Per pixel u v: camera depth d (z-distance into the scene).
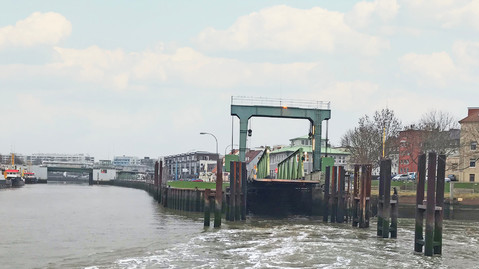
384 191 47.81
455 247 43.88
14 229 54.31
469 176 117.50
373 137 117.38
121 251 39.75
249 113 72.75
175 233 51.44
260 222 63.75
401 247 42.41
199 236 48.78
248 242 44.69
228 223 61.91
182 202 82.75
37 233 51.06
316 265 34.59
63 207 91.56
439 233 38.09
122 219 67.56
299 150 75.12
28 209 84.75
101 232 52.31
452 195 78.25
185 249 40.66
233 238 47.41
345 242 45.06
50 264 34.53
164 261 35.53
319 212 71.69
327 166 65.44
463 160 114.00
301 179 74.12
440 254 38.22
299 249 40.88
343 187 63.53
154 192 126.06
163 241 45.31
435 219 38.16
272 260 36.09
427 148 111.38
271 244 43.53
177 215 74.94
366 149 117.69
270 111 73.00
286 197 81.12
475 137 112.12
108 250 40.31
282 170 88.50
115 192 184.75
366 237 48.59
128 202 112.44
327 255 38.28
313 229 55.47
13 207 89.31
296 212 79.75
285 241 45.47
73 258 36.69
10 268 33.25
